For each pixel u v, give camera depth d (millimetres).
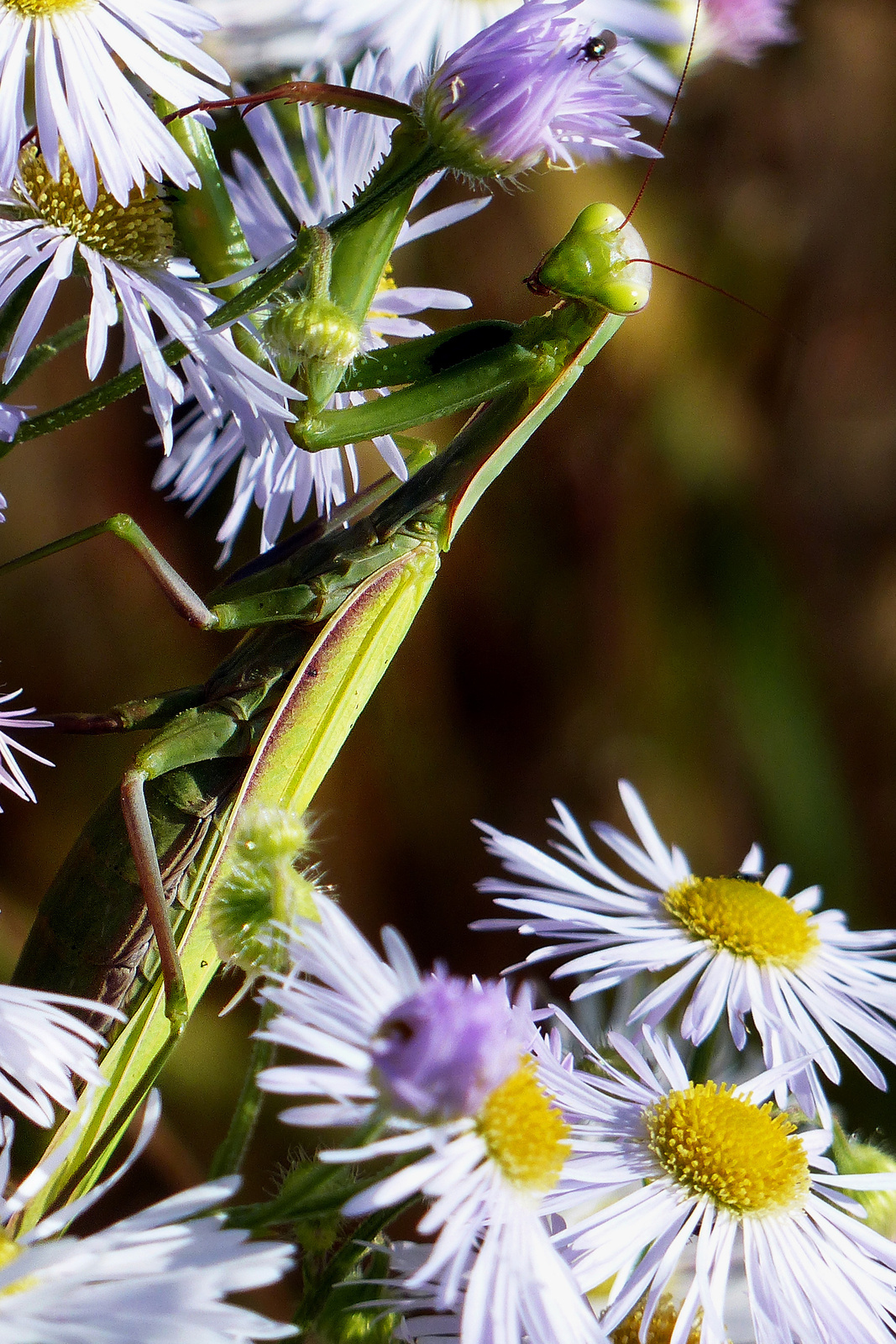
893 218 503
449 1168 249
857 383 516
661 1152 264
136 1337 244
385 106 263
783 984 279
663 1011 276
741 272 505
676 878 283
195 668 473
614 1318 258
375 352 271
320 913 252
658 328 498
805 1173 265
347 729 276
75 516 467
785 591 503
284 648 275
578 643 500
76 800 446
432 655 502
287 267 263
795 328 511
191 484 284
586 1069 270
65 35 264
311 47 278
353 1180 260
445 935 481
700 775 489
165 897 271
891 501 509
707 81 492
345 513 281
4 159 261
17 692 270
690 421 502
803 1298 261
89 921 272
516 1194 252
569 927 279
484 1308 249
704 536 506
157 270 269
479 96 261
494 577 505
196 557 474
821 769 485
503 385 272
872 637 506
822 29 504
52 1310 245
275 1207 251
